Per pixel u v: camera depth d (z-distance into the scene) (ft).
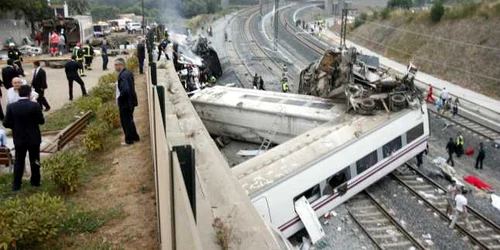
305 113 68.08
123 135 42.24
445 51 144.66
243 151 73.56
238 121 75.87
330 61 76.69
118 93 37.65
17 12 154.40
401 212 53.26
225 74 140.15
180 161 17.11
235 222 27.99
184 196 13.41
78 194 28.78
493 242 46.73
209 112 79.05
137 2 391.04
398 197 57.77
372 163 57.26
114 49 152.15
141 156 35.83
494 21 132.05
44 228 22.47
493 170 68.28
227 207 29.78
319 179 50.55
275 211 46.16
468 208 53.62
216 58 136.26
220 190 32.22
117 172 32.45
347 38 222.69
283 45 194.39
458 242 46.60
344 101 70.79
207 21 290.97
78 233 23.79
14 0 145.48
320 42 204.54
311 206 50.29
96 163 34.81
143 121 47.09
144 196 28.32
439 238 47.32
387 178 64.34
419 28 168.55
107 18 325.62
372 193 58.75
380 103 64.69
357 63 76.43
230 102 76.69
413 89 66.64
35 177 29.60
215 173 35.09
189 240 12.01
